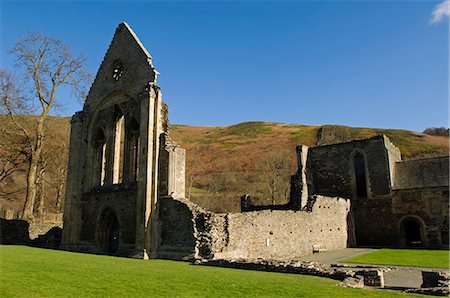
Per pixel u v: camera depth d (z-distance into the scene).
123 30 28.59
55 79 35.47
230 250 20.31
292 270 14.95
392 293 10.51
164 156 23.53
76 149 29.70
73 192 28.86
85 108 30.55
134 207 24.09
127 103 26.75
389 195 35.94
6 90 33.88
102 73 29.78
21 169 41.00
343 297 9.66
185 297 9.18
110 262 17.11
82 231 28.22
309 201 30.33
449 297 10.51
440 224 32.88
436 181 34.06
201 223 20.55
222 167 83.69
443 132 106.38
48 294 8.90
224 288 10.57
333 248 31.62
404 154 78.94
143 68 25.77
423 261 21.78
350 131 100.31
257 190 67.50
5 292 8.85
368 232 36.53
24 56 34.41
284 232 25.14
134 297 8.97
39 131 34.22
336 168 39.69
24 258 16.48
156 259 21.36
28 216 32.66
